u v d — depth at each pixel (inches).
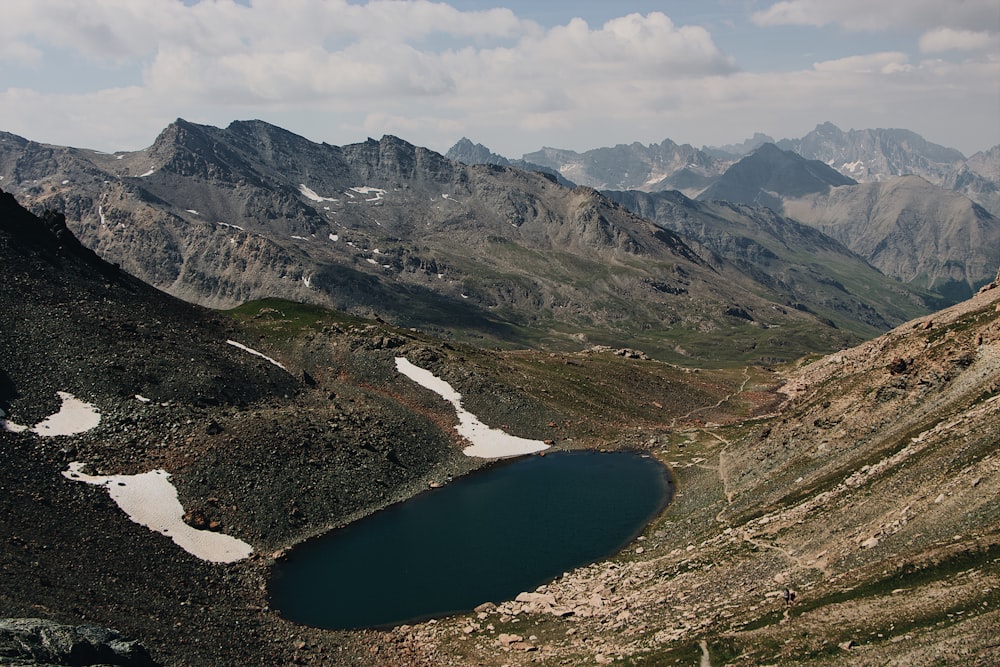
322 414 5979.3
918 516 2822.3
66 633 2363.4
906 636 2171.5
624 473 5999.0
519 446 6692.9
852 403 4525.1
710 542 3786.9
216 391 5625.0
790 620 2534.5
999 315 4288.9
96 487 4249.5
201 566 3924.7
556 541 4579.2
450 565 4242.1
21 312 5502.0
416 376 7514.8
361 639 3380.9
